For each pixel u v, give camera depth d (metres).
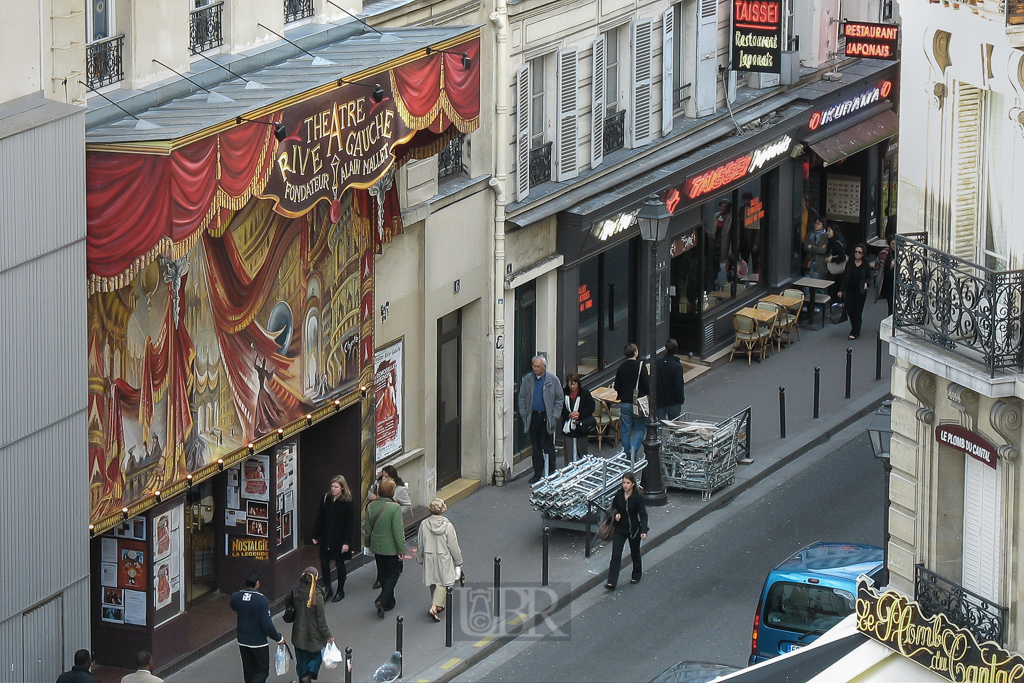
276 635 31.23
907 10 26.39
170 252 28.34
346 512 35.38
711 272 52.50
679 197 48.59
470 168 40.94
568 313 45.09
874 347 53.81
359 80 32.38
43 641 29.09
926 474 26.41
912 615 25.05
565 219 44.16
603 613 36.16
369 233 37.06
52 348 28.44
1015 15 24.11
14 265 27.41
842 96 56.97
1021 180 24.53
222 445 33.38
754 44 49.97
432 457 40.97
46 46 28.17
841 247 56.81
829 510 41.75
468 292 41.31
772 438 46.06
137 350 30.83
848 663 25.59
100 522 30.25
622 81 46.97
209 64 32.31
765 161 53.00
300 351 35.38
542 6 42.38
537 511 40.53
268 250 34.06
